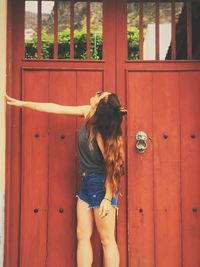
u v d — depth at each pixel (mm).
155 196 4223
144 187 4227
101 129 3746
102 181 3770
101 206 3676
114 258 3756
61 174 4230
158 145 4258
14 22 4309
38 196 4211
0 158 3998
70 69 4285
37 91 4266
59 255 4180
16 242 4176
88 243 3865
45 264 4172
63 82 4277
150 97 4285
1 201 3973
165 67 4305
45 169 4230
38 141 4246
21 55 4285
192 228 4211
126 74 4285
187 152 4258
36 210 4199
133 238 4195
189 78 4301
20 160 4219
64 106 4043
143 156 4250
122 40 4320
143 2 4348
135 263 4180
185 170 4242
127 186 4219
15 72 4273
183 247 4195
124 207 4215
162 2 4379
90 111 3910
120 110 3771
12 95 4250
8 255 4117
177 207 4219
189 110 4281
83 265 3840
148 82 4293
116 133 3738
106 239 3773
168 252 4188
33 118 4258
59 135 4262
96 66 4293
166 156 4250
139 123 4266
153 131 4262
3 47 4059
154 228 4207
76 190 4219
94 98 3908
